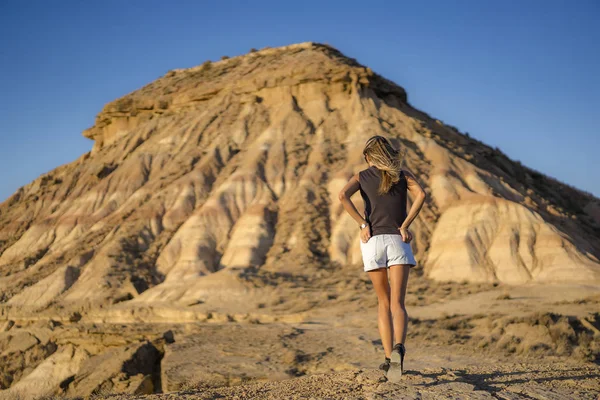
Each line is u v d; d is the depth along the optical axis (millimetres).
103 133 75438
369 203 5270
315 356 17453
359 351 17922
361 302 32719
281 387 5949
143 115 73062
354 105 60500
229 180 52531
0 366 26484
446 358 14719
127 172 59125
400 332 5039
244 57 78312
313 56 69375
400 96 67188
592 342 18328
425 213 46125
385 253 5141
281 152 55906
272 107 63656
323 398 4953
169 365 16750
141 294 40656
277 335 21609
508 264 39562
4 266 51500
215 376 15445
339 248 44125
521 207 43938
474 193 46875
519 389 5457
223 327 24469
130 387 16422
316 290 36812
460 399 4891
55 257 48500
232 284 37750
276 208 49719
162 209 51438
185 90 73625
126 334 22734
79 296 41375
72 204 58844
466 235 42156
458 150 56531
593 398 5262
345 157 54219
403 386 5340
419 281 38938
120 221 51594
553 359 14953
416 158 52406
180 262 44938
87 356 23359
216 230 47844
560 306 28656
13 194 70875
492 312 26922
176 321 34562
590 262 39000
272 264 42906
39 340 27734
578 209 63469
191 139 61844
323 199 49812
